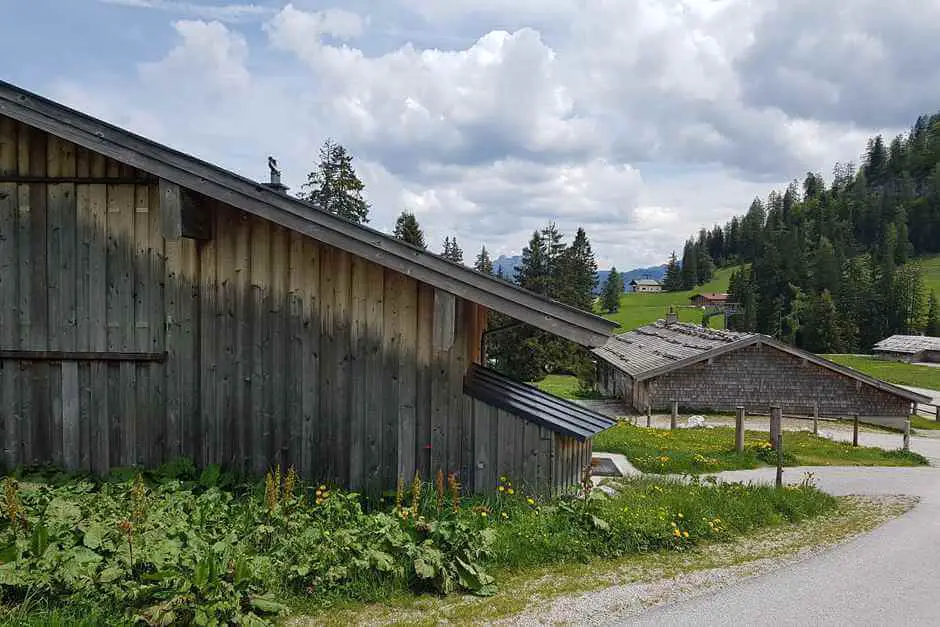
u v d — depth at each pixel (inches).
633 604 221.9
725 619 213.3
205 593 183.5
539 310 284.5
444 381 304.7
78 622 173.5
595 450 598.5
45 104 282.8
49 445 309.3
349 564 219.9
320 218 285.3
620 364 1233.4
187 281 308.5
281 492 288.0
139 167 281.9
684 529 303.7
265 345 309.3
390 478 306.7
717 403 1095.0
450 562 228.2
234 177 283.1
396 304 305.1
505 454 302.5
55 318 307.4
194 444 310.8
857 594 242.4
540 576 242.1
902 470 583.8
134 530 212.8
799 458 627.5
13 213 305.9
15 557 192.5
